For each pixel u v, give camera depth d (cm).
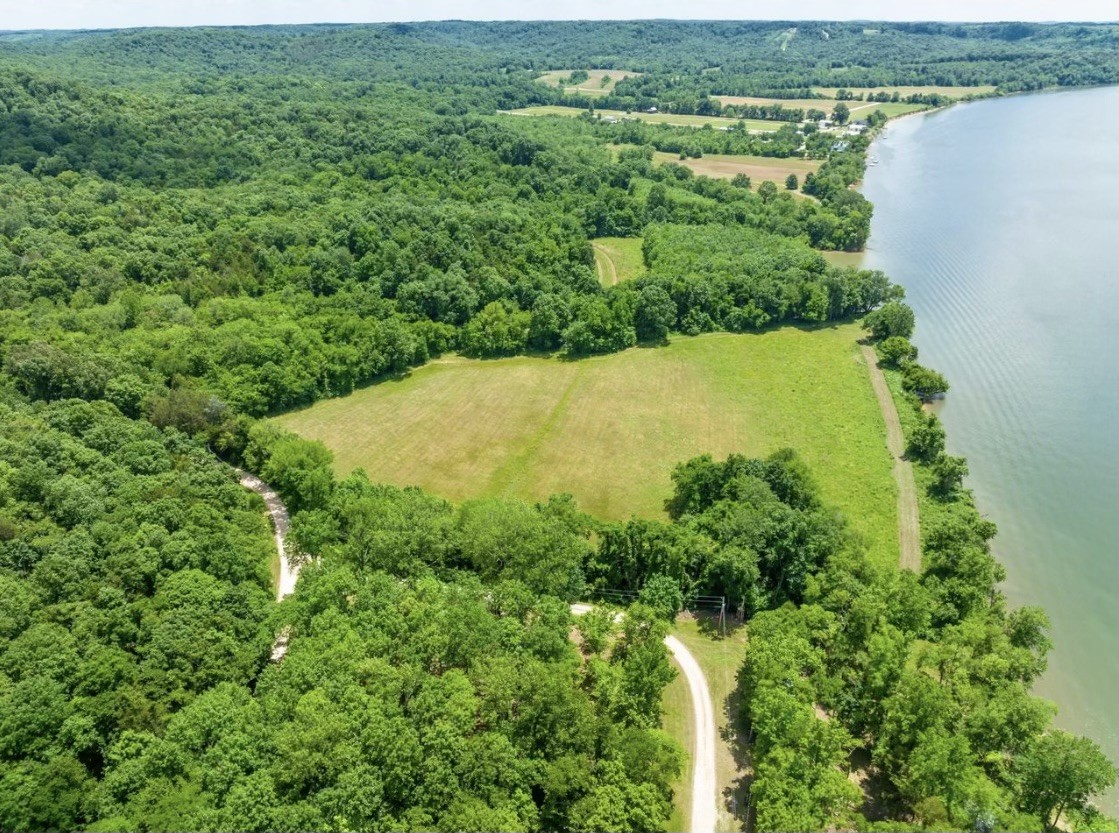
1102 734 7569
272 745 6041
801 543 9225
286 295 16288
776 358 16162
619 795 6097
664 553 9256
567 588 9075
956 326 17250
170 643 7062
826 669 7525
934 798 5956
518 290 17725
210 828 5428
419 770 5984
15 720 6044
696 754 7288
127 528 8544
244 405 13425
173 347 13500
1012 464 12175
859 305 17988
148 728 6425
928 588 8800
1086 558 10062
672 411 14150
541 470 12450
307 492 10544
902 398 14200
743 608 9069
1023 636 7956
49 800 5675
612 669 7388
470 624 7431
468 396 14888
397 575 8731
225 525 9138
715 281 17862
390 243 18038
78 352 12556
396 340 15538
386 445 13238
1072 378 14788
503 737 6300
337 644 6950
